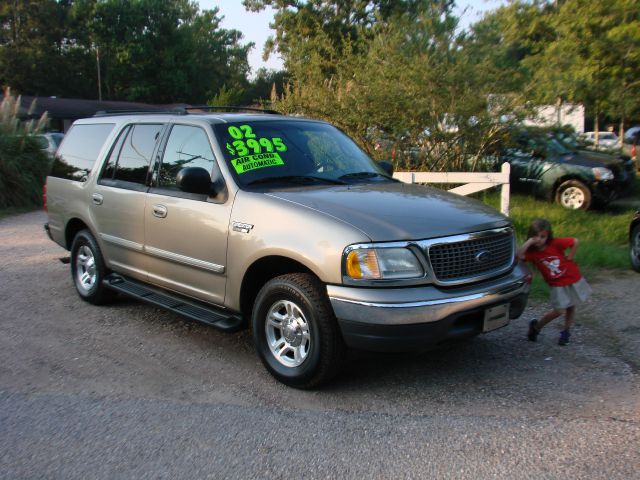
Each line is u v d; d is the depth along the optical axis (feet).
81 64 188.85
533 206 38.55
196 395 14.29
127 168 19.53
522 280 14.88
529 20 55.57
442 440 12.03
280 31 107.65
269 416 13.19
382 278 13.01
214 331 18.93
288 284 14.15
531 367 15.71
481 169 39.91
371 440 12.09
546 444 11.78
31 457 11.60
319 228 13.69
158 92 191.52
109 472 11.08
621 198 44.27
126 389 14.66
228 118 17.51
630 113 56.90
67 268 27.43
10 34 179.42
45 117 54.19
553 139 43.01
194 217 16.30
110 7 180.14
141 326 19.43
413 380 14.98
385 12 98.84
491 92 37.14
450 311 13.11
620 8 50.62
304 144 17.81
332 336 13.65
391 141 37.86
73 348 17.47
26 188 49.47
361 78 38.29
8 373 15.67
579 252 26.50
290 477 10.86
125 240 19.12
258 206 14.94
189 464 11.31
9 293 23.39
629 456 11.28
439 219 14.11
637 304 21.02
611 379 14.89
